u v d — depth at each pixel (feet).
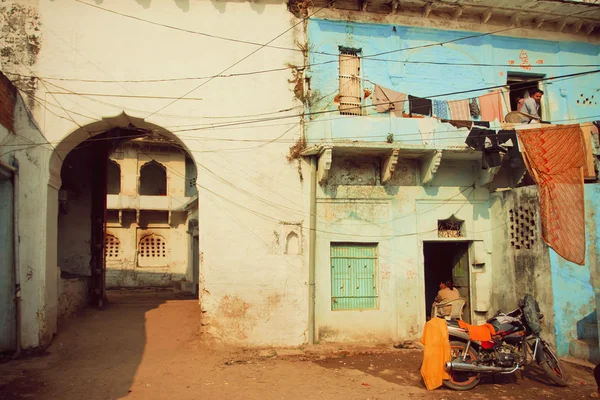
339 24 34.37
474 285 35.35
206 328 29.99
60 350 28.17
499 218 35.04
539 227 31.32
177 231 75.25
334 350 30.30
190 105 31.63
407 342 31.99
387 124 32.45
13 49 29.66
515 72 37.32
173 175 75.66
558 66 38.14
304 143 32.83
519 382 24.56
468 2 35.06
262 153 32.22
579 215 31.48
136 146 74.28
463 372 23.73
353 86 34.47
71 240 41.39
